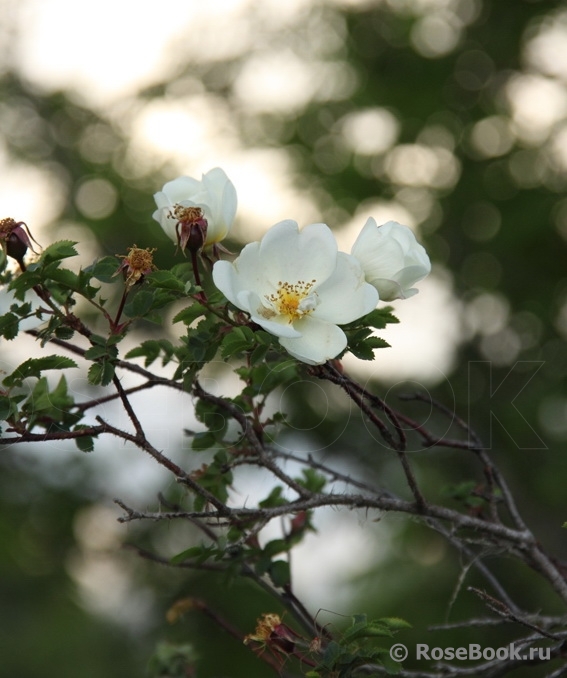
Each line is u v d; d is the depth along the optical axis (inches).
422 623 474.3
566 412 455.5
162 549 478.6
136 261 131.9
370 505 147.6
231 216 141.3
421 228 548.1
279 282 130.3
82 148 595.2
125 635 510.6
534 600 413.1
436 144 572.4
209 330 137.3
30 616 520.4
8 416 131.6
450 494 181.3
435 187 564.1
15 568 524.4
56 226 560.1
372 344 131.3
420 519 172.6
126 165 579.5
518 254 544.1
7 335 136.0
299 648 150.8
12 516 533.3
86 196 573.9
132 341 331.9
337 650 134.0
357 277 129.6
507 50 584.4
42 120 609.0
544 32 581.9
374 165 563.8
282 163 571.5
